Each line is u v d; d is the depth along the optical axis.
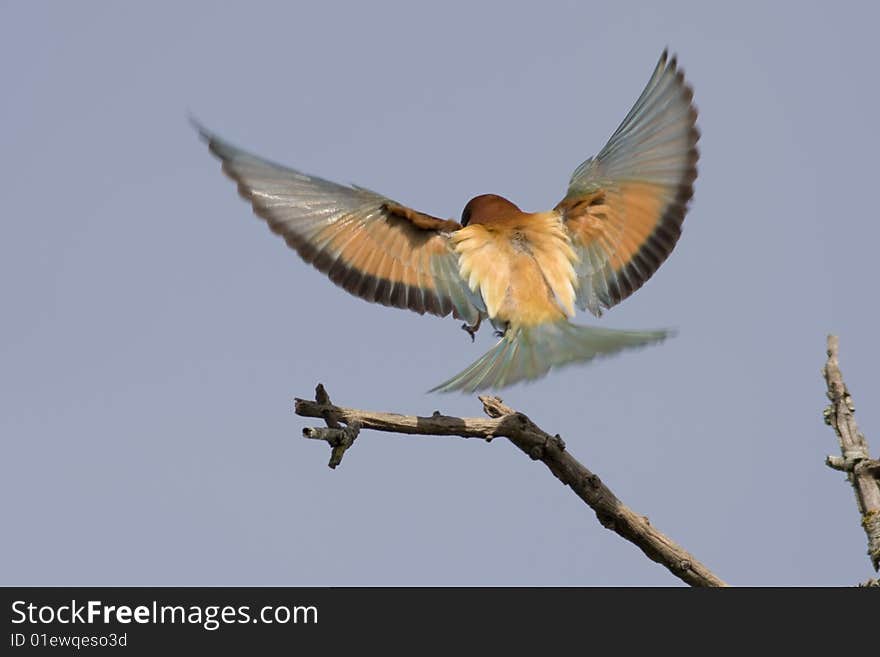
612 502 8.48
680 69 9.11
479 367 8.60
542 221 9.45
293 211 8.80
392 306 9.09
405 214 9.10
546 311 8.93
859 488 8.38
